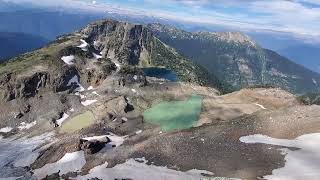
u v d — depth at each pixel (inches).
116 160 6131.9
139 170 5767.7
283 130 6318.9
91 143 6550.2
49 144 7465.6
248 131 6387.8
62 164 6338.6
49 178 6087.6
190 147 6087.6
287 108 7022.6
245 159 5639.8
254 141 6077.8
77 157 6417.3
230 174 5344.5
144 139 6796.3
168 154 6023.6
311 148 5767.7
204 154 5880.9
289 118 6624.0
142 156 6102.4
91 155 6402.6
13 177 6368.1
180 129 7047.2
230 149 5920.3
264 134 6279.5
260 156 5669.3
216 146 6033.5
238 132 6373.0
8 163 6884.8
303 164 5364.2
